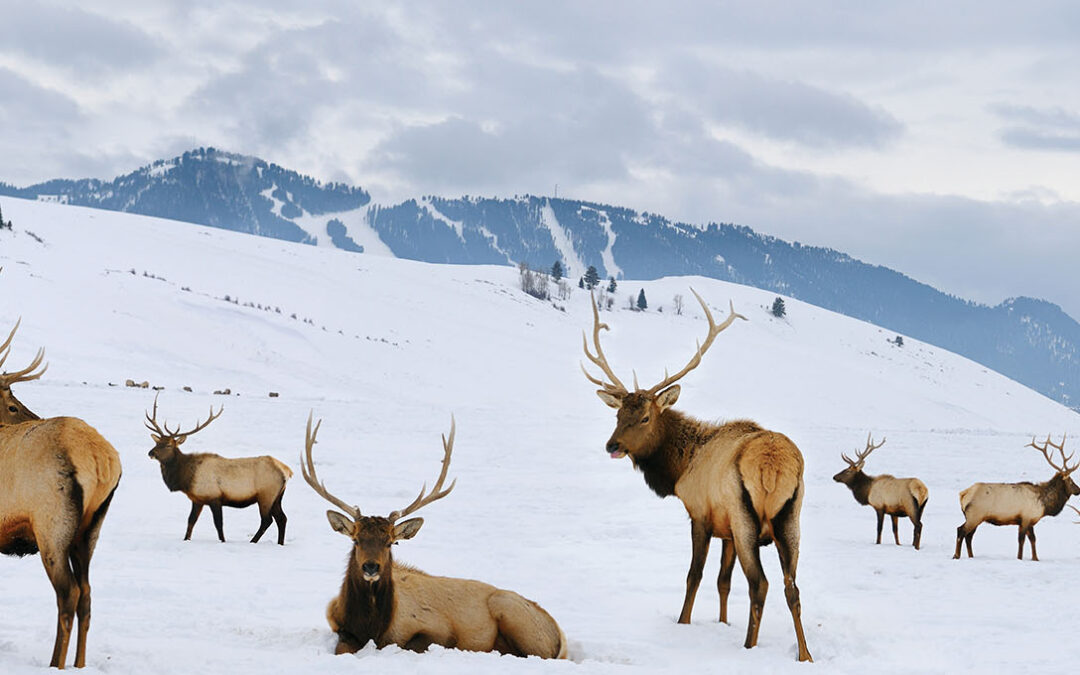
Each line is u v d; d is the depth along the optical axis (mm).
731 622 32719
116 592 33688
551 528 58594
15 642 24781
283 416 117688
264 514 51156
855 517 72875
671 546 53125
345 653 25203
